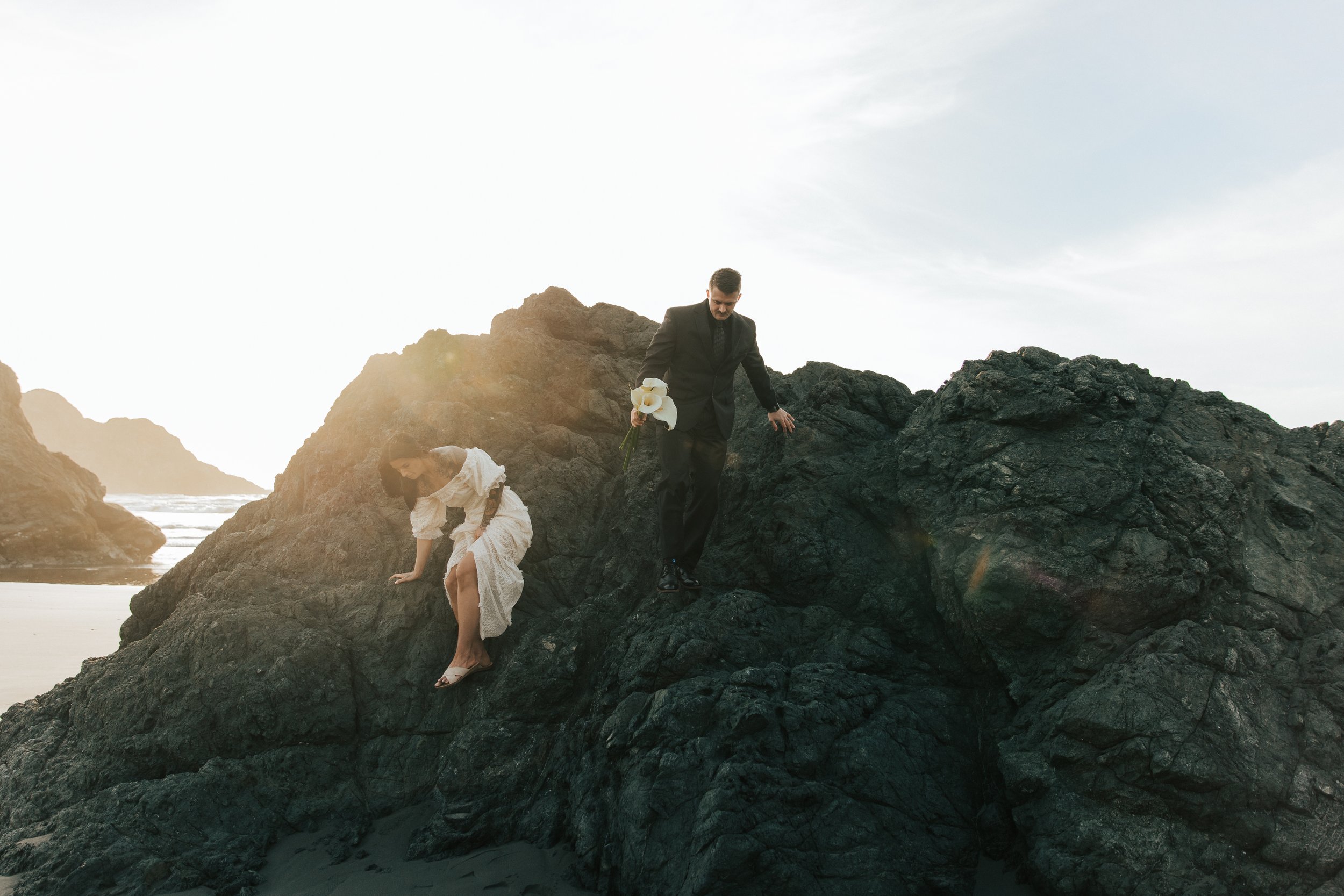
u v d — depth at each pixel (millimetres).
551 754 4062
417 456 4277
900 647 4320
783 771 3443
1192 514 3926
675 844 3320
